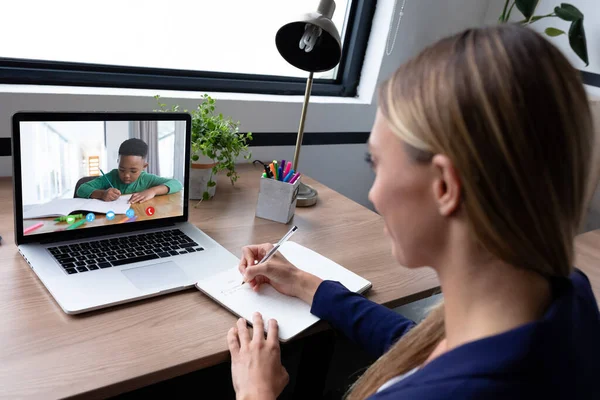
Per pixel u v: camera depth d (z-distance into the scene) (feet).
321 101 6.14
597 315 1.56
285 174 4.08
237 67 5.83
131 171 3.39
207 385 4.94
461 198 1.35
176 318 2.68
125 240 3.36
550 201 1.27
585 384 1.35
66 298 2.64
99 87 4.91
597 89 6.41
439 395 1.26
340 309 2.80
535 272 1.40
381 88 1.56
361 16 6.31
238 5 5.51
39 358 2.25
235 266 3.22
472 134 1.26
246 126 5.53
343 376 5.13
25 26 4.47
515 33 1.34
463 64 1.31
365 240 3.97
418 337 2.02
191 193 4.27
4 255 3.05
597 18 6.27
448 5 6.60
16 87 4.33
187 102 5.06
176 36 5.28
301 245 3.69
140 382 2.24
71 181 3.16
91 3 4.70
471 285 1.45
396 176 1.48
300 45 4.18
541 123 1.23
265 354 2.43
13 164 2.93
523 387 1.22
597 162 1.53
